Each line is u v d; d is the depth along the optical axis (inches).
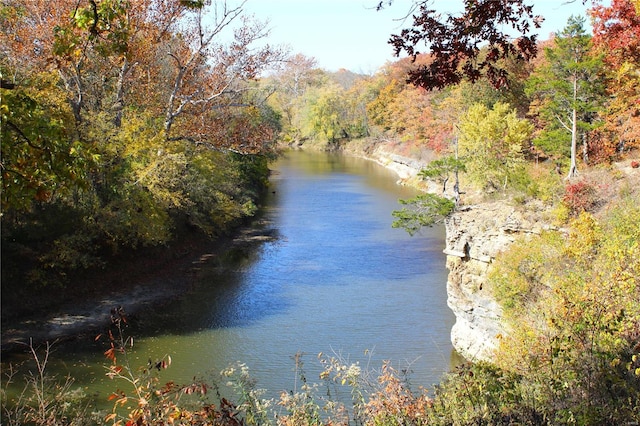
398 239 1523.1
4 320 894.4
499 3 259.8
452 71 281.3
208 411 265.3
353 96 4552.2
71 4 1018.1
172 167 1143.6
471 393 320.8
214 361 784.9
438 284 1135.6
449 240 904.9
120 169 1129.4
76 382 697.0
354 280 1165.7
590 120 1378.0
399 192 2309.3
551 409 280.8
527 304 687.1
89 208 1069.8
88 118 1077.8
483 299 799.7
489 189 1498.5
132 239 1162.6
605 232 686.5
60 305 984.9
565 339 334.6
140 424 246.8
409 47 280.2
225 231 1557.6
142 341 861.2
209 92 1323.8
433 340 866.1
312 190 2357.3
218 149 1368.1
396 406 327.6
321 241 1505.9
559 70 1371.8
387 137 3754.9
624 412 260.7
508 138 1523.1
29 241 984.9
